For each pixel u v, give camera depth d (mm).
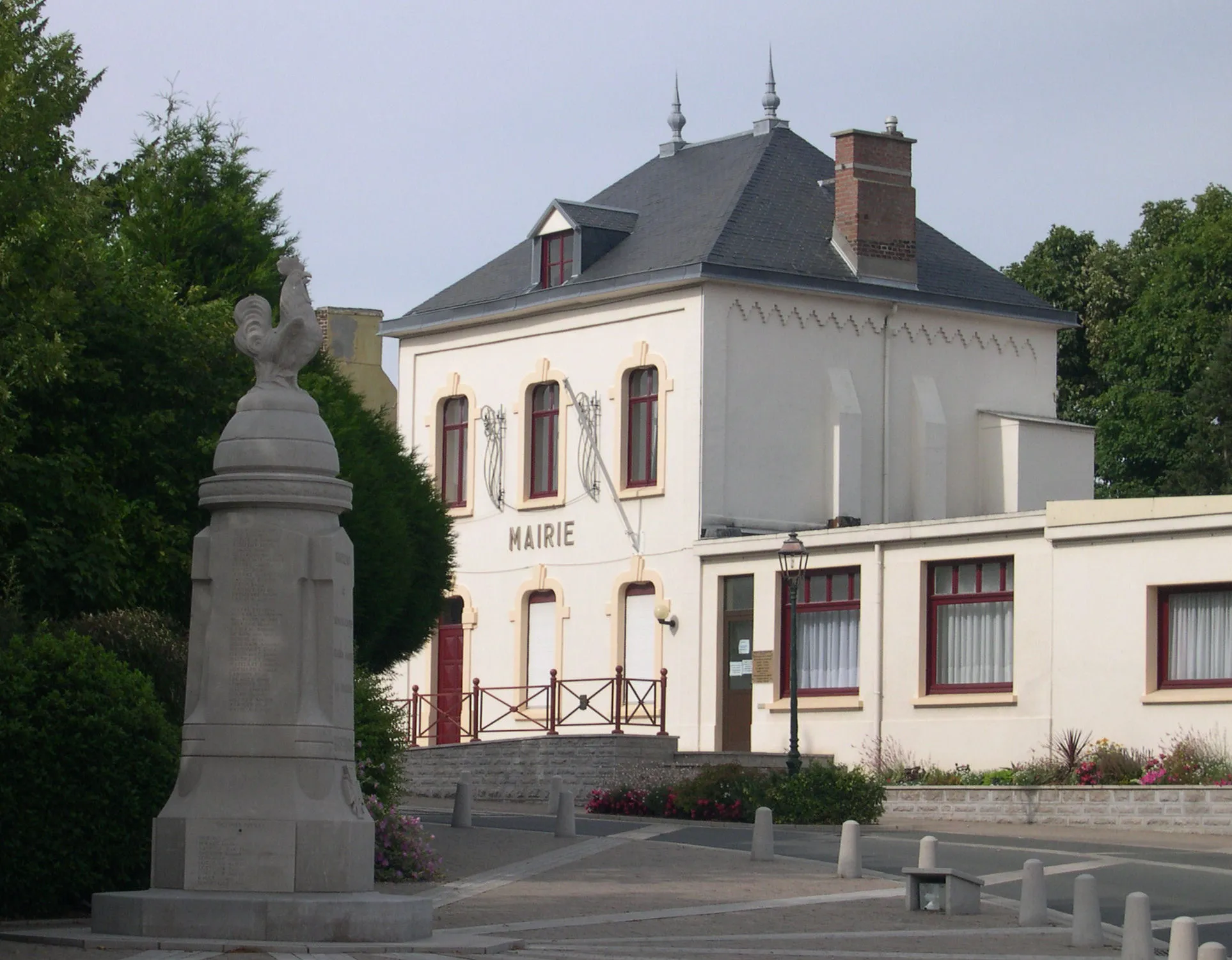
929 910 19344
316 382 27812
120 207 29859
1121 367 53094
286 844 15719
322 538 16203
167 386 23016
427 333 45375
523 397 43062
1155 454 51500
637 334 40719
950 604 34688
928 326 42062
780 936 17297
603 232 42406
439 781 38938
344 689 16312
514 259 45469
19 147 21125
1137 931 16203
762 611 37594
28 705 17234
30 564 20812
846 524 39594
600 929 17266
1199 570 30953
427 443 45188
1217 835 28422
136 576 22203
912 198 42031
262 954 14547
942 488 41625
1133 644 31672
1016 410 43156
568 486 41938
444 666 44406
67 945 14914
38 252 21406
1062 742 32375
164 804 17594
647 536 40094
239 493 16172
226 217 29672
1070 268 57875
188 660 16719
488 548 43594
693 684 38781
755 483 39719
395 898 15656
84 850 17203
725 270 39250
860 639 35750
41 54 22109
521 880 20891
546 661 42281
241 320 16703
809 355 40531
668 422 39875
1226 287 51531
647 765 35750
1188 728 30875
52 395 22406
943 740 34281
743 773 31406
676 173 44594
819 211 42312
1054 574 32906
